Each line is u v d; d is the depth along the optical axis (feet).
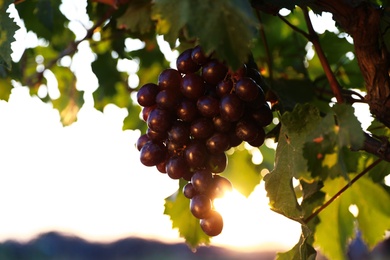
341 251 3.16
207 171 2.24
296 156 2.11
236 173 4.14
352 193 3.12
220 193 2.26
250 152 4.11
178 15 1.87
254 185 4.15
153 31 3.62
